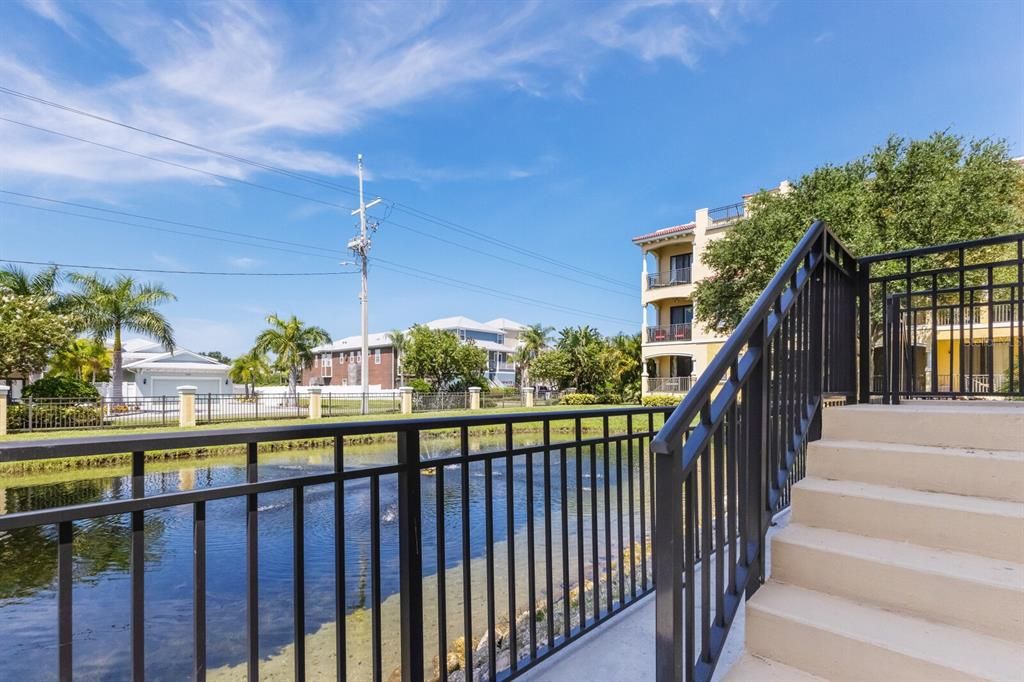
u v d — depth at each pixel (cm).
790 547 182
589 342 3091
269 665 381
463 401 2503
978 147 1236
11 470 1009
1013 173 1233
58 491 911
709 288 1783
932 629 149
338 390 3406
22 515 89
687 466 132
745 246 1608
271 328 2819
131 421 1656
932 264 1139
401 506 165
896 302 378
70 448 97
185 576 546
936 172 1224
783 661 160
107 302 1938
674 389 2516
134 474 108
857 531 188
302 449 1279
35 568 580
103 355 2347
